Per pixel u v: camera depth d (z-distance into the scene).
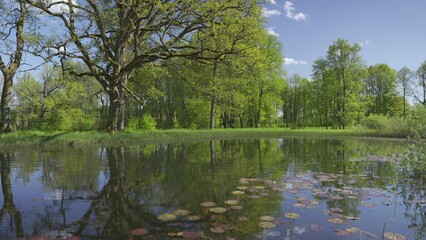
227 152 14.06
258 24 19.92
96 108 49.88
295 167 9.77
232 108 37.44
